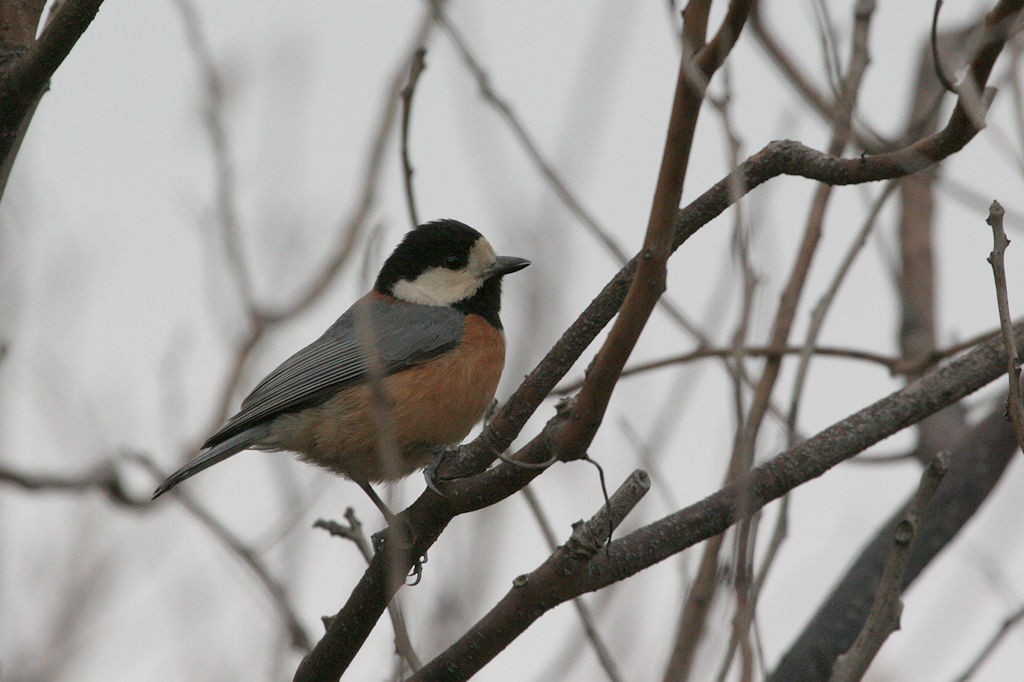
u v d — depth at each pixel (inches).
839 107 386.3
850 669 277.6
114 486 464.1
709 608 337.7
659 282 257.1
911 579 440.8
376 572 344.5
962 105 269.9
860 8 397.1
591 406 275.1
